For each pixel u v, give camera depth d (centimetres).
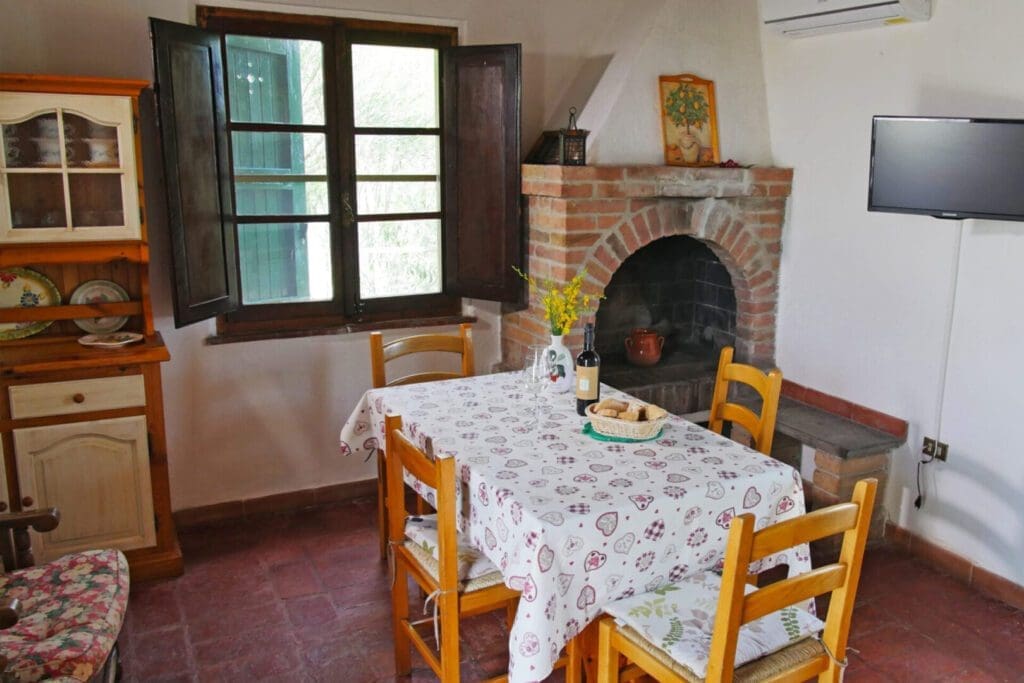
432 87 391
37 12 315
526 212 383
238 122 356
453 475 217
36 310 316
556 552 203
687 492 222
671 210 372
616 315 438
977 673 273
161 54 303
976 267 312
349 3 361
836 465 345
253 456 379
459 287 400
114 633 214
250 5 346
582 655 238
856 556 194
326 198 381
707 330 446
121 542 320
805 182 382
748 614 180
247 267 371
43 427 301
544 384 301
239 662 275
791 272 396
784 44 379
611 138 361
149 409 314
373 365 327
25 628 210
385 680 267
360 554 347
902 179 316
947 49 314
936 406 333
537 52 404
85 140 300
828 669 202
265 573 331
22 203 298
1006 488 310
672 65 369
